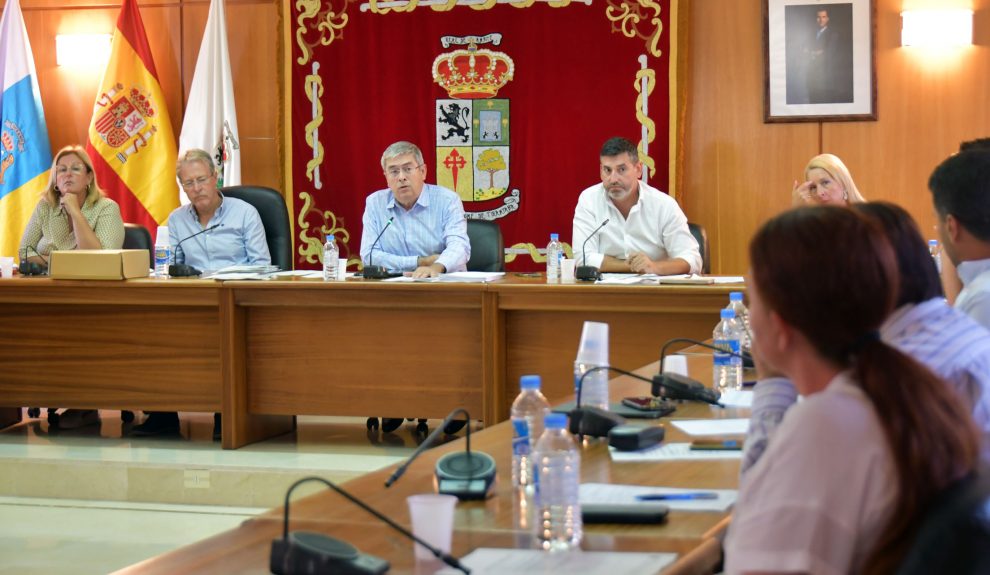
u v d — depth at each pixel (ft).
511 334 14.67
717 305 13.66
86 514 13.93
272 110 21.97
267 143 22.06
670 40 20.26
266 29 21.88
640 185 16.96
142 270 15.70
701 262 16.61
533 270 21.03
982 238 7.12
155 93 21.70
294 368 15.28
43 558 12.16
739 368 9.28
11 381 16.24
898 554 3.54
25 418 17.99
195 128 21.56
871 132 19.90
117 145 21.67
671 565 4.75
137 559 12.10
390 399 15.01
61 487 14.64
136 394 15.76
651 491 5.96
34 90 22.25
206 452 15.10
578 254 17.04
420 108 21.26
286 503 4.87
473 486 5.98
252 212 17.34
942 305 5.57
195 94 21.59
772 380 5.85
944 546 3.16
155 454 15.01
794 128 20.20
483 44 20.95
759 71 20.33
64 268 15.42
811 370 4.17
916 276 5.51
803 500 3.77
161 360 15.62
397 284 14.46
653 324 14.15
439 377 14.83
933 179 7.30
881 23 19.77
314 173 21.66
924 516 3.51
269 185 22.12
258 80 21.98
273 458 14.69
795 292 4.02
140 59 21.74
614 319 14.29
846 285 3.96
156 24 22.26
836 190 15.42
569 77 20.68
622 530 5.31
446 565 4.80
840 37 19.85
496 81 20.97
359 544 5.14
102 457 14.85
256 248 17.21
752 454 5.76
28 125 22.07
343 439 16.05
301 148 21.68
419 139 21.30
